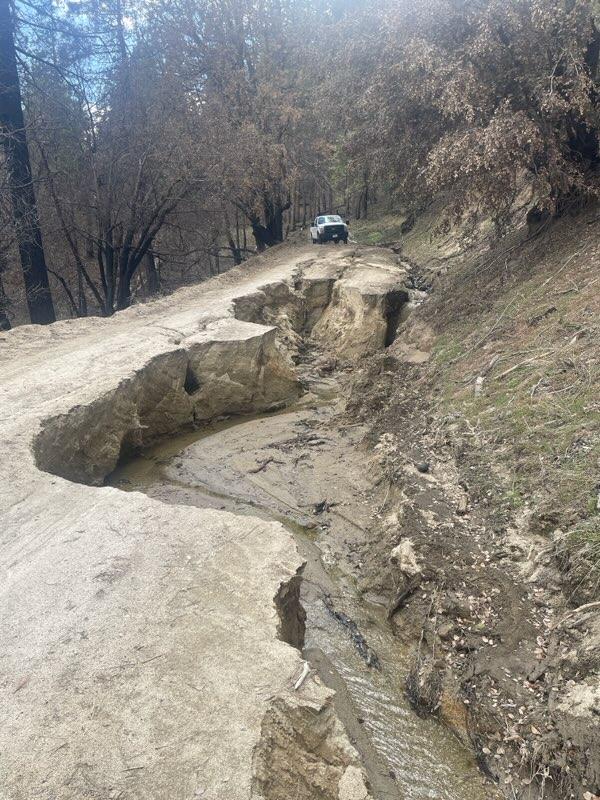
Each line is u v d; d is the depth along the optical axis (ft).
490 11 33.35
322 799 10.44
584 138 37.19
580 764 12.08
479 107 33.88
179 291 58.34
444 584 17.76
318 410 40.91
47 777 9.46
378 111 43.65
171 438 36.70
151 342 38.52
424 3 36.88
